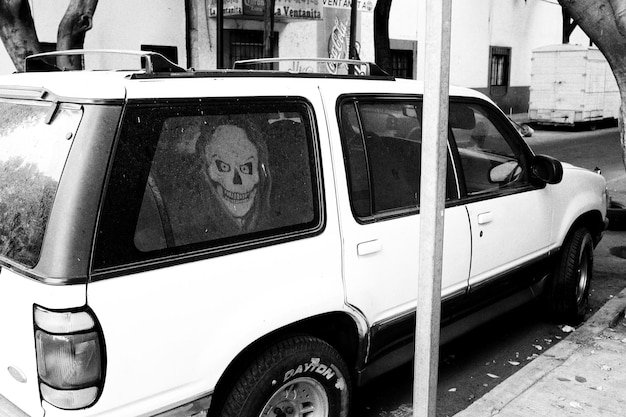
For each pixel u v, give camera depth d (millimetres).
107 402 2260
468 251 3791
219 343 2525
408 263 3338
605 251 7270
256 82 2799
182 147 2490
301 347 2799
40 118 2430
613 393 3779
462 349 4719
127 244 2297
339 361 2979
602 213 5246
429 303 2332
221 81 2682
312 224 2896
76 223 2188
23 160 2418
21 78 2695
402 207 3359
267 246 2709
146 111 2389
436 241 2293
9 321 2322
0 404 2420
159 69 2584
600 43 4535
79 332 2168
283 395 2832
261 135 2754
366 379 3264
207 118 2576
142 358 2326
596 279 6285
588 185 5027
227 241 2596
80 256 2180
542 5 25234
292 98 2887
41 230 2250
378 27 10242
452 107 3820
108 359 2240
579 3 4480
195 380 2469
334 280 2959
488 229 3938
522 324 5164
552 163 4305
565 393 3783
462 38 21781
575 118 21109
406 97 3504
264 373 2684
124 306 2266
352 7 11094
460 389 4113
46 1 10773
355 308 3061
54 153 2312
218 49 10250
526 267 4355
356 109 3195
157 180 2406
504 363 4488
